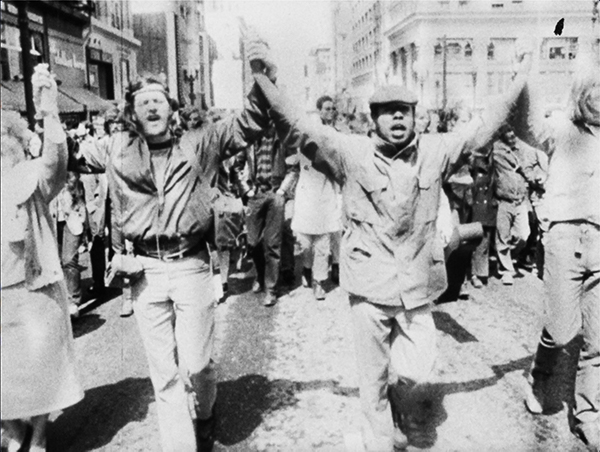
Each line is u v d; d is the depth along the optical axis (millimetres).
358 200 2920
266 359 4527
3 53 12461
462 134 3035
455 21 28344
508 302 5930
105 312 5895
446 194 4793
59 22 17391
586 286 3326
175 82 7352
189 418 3094
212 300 3152
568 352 4586
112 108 5910
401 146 2871
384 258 2904
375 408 3066
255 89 2977
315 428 3459
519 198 6488
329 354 4594
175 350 3146
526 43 3062
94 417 3711
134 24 19984
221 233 6125
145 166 2871
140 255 3043
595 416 3301
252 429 3473
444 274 3029
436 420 3439
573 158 3266
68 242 5598
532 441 3252
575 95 3229
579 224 3287
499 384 3980
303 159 5871
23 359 2971
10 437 3162
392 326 3098
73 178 5582
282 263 6902
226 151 3109
